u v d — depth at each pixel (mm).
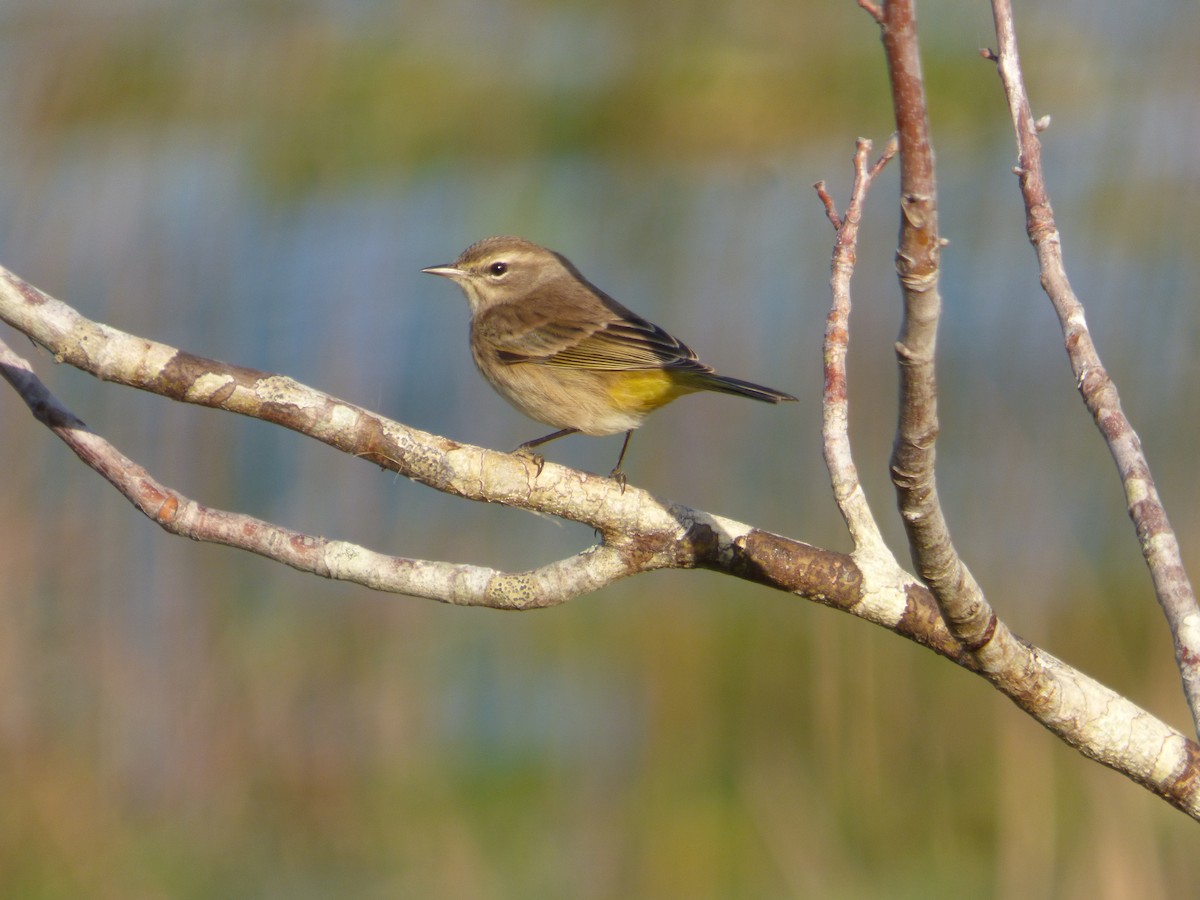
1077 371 5520
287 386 5656
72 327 5453
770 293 15172
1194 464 12742
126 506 13148
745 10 21609
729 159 19922
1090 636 12109
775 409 13773
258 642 13102
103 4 20312
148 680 12672
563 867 11875
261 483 13812
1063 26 18953
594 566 5723
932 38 20094
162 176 18781
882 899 11141
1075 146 16469
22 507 12680
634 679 13031
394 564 5793
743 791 12023
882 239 14367
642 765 12523
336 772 12672
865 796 11805
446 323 16609
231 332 15867
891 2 3822
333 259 18125
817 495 13078
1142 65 16094
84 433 5801
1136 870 10547
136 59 20516
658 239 16750
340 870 12078
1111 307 13789
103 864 11852
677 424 13836
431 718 12969
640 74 21312
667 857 11805
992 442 13141
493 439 14766
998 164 16922
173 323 15594
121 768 12422
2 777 12055
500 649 13438
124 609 12891
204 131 20500
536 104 21328
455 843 12023
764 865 11539
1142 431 12992
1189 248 13883
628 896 11688
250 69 21719
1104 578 12422
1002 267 14969
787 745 12336
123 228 16266
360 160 20984
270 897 11844
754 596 13102
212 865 12031
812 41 21141
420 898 11742
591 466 13742
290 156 20594
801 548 5652
